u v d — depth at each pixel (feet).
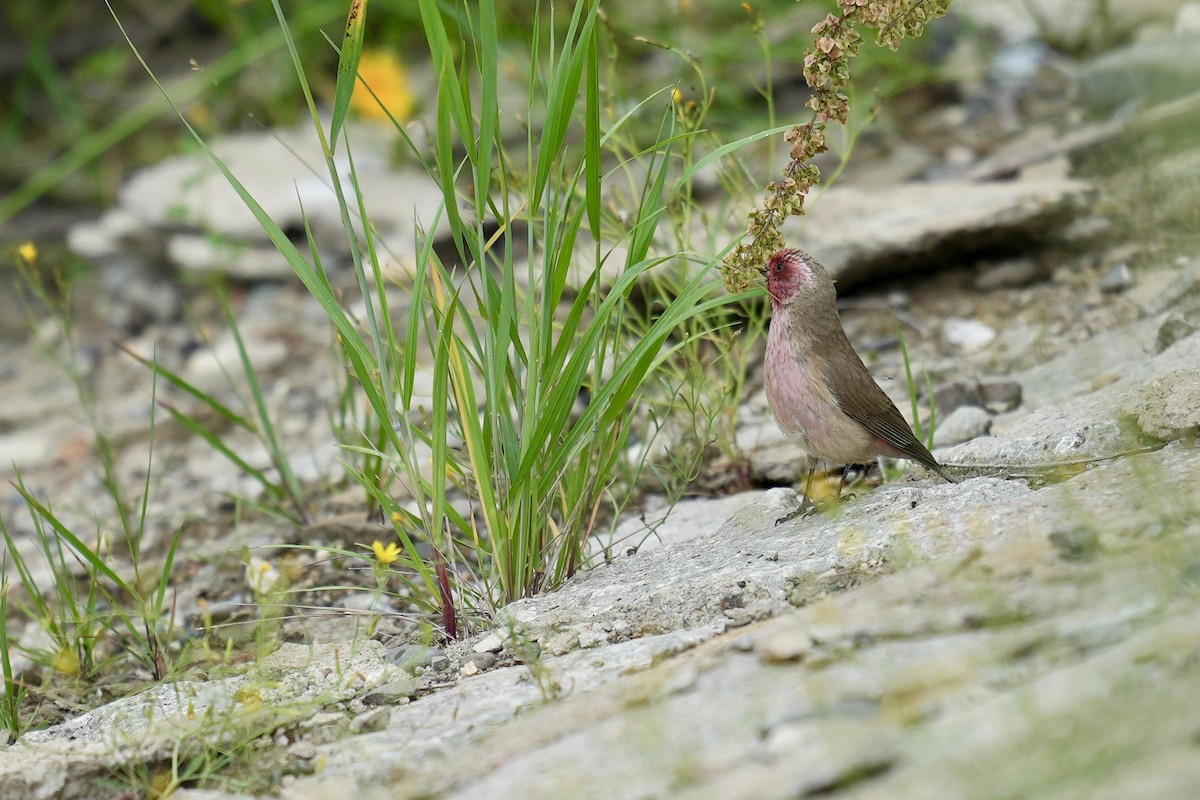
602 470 30.22
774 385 31.07
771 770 17.92
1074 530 22.86
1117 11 60.34
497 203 48.47
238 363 56.24
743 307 40.83
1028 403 37.60
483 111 26.09
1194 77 49.49
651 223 28.96
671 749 19.22
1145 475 24.45
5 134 78.18
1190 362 32.17
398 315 53.98
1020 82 59.77
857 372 30.14
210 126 72.38
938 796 16.31
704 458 38.75
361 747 23.26
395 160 65.62
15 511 47.60
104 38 82.58
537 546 29.60
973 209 47.21
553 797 18.65
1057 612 20.58
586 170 26.89
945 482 30.04
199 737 24.16
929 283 47.52
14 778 23.77
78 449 51.62
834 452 30.76
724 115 59.67
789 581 25.54
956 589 22.04
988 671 19.16
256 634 31.45
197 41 82.89
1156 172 44.70
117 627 36.96
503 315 27.14
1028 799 15.79
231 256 61.41
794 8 63.05
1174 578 20.54
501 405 28.58
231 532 42.65
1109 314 42.42
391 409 27.45
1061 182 48.60
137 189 65.21
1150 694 17.17
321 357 55.72
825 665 20.70
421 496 27.84
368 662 27.30
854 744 17.92
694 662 22.31
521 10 63.52
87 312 62.64
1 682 32.78
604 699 21.97
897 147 57.16
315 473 45.80
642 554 30.55
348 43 25.84
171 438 51.47
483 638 27.12
